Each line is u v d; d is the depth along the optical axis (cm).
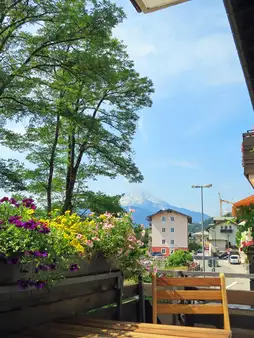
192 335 204
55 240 209
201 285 262
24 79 1084
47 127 1273
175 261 1733
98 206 1324
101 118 1367
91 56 1120
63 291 230
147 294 372
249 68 296
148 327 223
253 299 330
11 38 1071
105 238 278
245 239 621
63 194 1431
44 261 196
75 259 229
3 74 964
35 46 1105
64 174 1451
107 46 1274
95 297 266
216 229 5966
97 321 233
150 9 274
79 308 247
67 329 206
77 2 1116
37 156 1358
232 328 332
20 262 181
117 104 1383
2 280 174
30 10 1011
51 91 1224
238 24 261
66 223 278
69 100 1202
